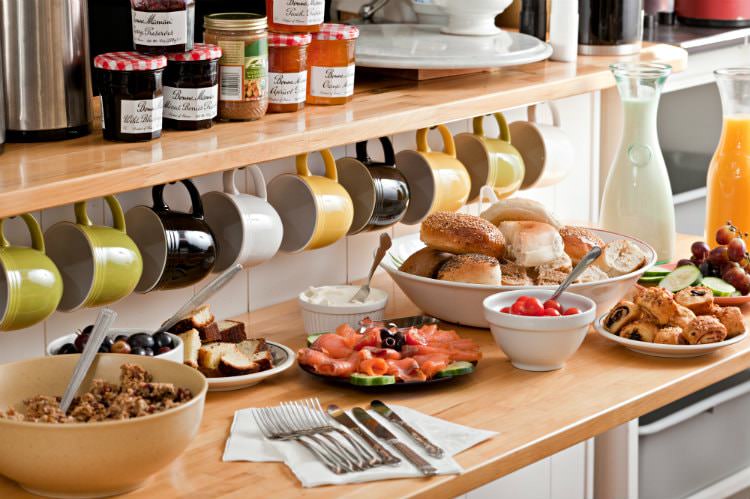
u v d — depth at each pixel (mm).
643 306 1589
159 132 1432
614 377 1480
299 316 1762
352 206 1732
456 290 1611
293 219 1719
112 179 1262
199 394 1157
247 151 1410
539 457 1280
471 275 1614
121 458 1088
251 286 1786
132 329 1416
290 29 1592
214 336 1494
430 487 1158
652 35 2469
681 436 2330
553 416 1348
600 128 2350
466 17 1913
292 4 1578
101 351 1316
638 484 2266
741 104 1959
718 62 2508
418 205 1918
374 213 1789
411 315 1757
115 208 1478
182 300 1687
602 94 2332
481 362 1541
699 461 2381
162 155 1338
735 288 1760
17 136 1397
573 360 1548
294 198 1714
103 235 1435
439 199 1888
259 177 1663
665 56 2162
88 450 1072
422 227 1700
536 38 1944
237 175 1710
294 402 1375
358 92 1790
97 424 1065
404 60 1716
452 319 1675
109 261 1423
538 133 2092
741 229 1984
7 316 1327
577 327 1474
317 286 1896
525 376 1486
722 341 1551
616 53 2137
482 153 2012
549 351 1478
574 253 1740
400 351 1499
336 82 1655
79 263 1443
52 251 1475
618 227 1938
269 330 1692
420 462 1198
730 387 2441
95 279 1413
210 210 1643
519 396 1414
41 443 1067
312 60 1650
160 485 1166
